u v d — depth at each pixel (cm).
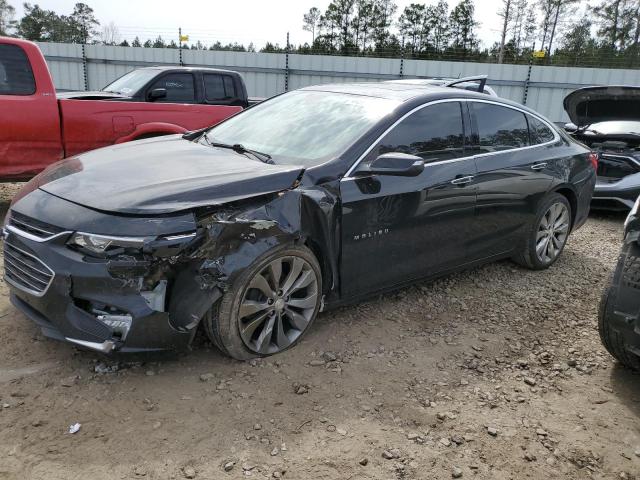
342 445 261
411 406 296
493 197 435
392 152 367
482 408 299
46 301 280
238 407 282
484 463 257
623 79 1622
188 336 288
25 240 287
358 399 297
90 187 301
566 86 1659
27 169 586
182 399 286
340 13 4838
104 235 267
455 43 4994
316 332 365
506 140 458
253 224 295
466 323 399
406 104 387
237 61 1773
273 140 386
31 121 573
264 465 245
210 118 718
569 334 394
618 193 740
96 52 1784
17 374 298
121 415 271
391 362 338
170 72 805
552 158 491
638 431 288
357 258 354
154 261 270
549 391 320
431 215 389
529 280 493
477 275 495
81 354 321
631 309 296
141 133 652
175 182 298
